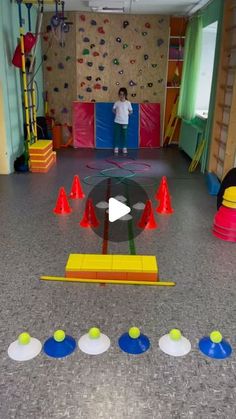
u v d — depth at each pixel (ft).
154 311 7.03
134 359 5.85
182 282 8.02
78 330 6.46
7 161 16.53
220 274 8.38
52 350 5.93
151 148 23.53
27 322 6.66
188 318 6.84
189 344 6.14
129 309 7.08
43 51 22.49
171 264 8.77
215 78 15.83
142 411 4.95
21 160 17.03
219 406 5.06
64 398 5.14
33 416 4.86
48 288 7.73
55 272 8.32
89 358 5.86
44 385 5.35
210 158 16.35
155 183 15.53
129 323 6.68
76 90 22.95
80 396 5.17
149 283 7.92
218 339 6.01
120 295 7.53
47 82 23.13
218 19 15.56
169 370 5.65
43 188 14.58
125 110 21.31
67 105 23.41
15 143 17.52
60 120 23.77
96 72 22.84
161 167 18.51
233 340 6.31
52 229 10.66
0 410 4.94
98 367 5.68
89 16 21.71
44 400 5.10
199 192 14.44
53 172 17.08
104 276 8.04
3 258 8.94
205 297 7.50
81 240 9.96
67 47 22.25
